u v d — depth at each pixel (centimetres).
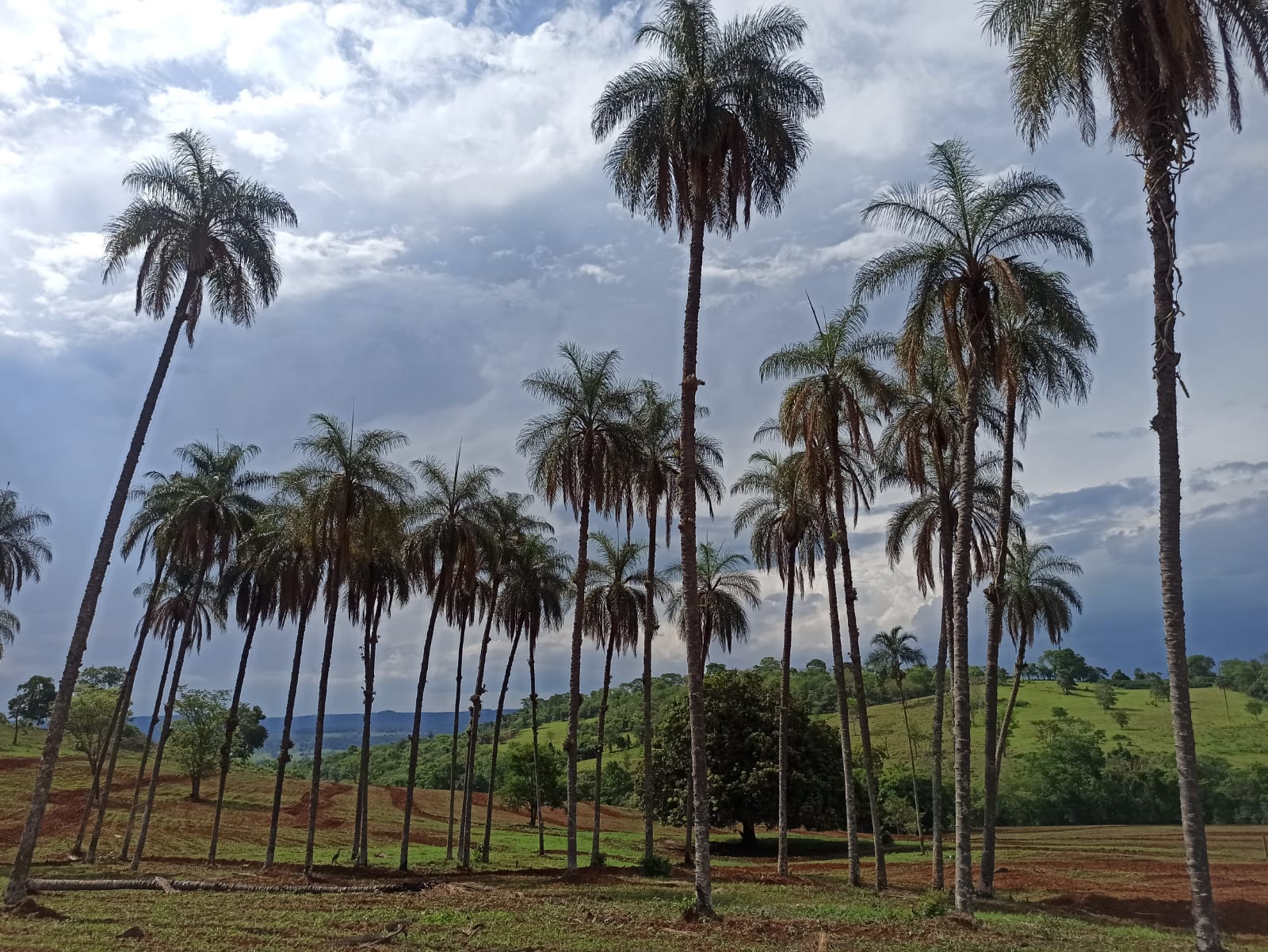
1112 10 1688
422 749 13288
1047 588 3875
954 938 1788
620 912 2102
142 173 2644
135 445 2556
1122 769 8025
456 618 4447
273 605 4103
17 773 7694
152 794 3625
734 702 5962
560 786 7931
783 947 1653
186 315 2722
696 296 2284
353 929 1856
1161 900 2709
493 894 2591
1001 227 2341
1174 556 1616
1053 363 2792
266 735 10819
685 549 2194
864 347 3023
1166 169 1675
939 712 3266
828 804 5791
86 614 2425
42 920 1927
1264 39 1617
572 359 3284
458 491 3712
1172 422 1655
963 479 2292
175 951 1584
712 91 2252
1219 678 12925
